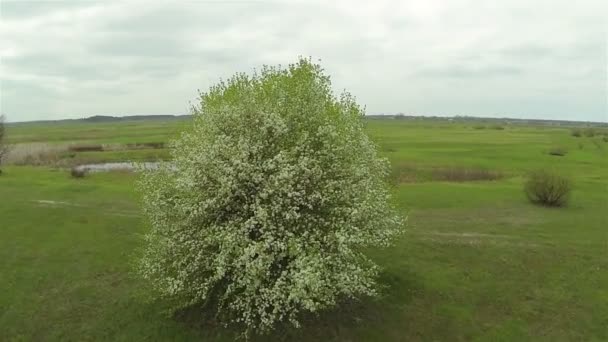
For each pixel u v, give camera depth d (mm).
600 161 77438
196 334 20547
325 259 16969
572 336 21547
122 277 25922
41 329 21688
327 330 20828
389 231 19594
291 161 17844
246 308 17734
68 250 29516
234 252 16938
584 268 27234
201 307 21203
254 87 20656
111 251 29312
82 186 49562
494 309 23438
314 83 20875
